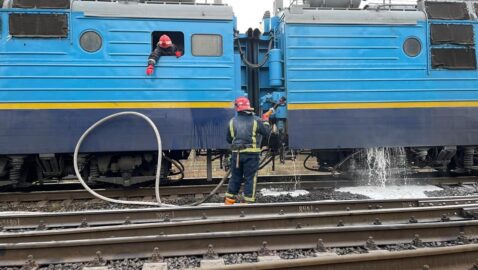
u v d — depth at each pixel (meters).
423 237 3.94
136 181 6.88
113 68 6.49
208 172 7.18
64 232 3.88
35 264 3.37
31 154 6.48
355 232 3.86
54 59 6.32
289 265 2.86
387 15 7.41
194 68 6.75
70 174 6.91
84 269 3.24
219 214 4.96
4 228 4.50
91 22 6.45
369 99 7.25
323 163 8.06
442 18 7.63
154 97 6.59
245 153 5.61
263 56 7.79
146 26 6.63
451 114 7.55
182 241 3.66
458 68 7.61
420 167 8.23
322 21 7.13
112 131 6.47
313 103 7.06
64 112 6.32
